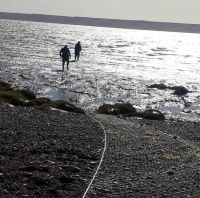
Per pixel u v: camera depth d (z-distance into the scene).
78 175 14.35
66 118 26.34
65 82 53.03
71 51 102.75
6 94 33.41
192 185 14.30
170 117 36.69
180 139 24.50
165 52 132.62
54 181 13.31
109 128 24.44
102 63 80.88
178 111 40.47
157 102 44.81
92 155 17.23
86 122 25.53
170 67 84.62
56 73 60.22
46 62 75.06
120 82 57.06
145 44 180.88
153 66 83.88
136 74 67.94
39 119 24.58
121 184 13.73
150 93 50.16
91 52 107.69
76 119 26.39
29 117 24.95
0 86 39.47
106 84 54.12
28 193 12.07
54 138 19.62
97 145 19.25
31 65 68.81
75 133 21.44
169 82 61.19
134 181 14.23
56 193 12.32
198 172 16.06
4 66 64.94
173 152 19.62
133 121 31.41
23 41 135.12
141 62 90.44
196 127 31.69
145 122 31.86
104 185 13.45
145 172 15.59
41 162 15.30
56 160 15.96
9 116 24.45
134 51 125.06
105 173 14.92
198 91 54.53
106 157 17.23
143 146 20.23
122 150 18.83
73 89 48.62
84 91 47.81
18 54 87.69
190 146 21.94
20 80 52.50
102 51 114.31
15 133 19.61
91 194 12.45
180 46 186.12
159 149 19.92
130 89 51.88
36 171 14.20
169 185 14.09
